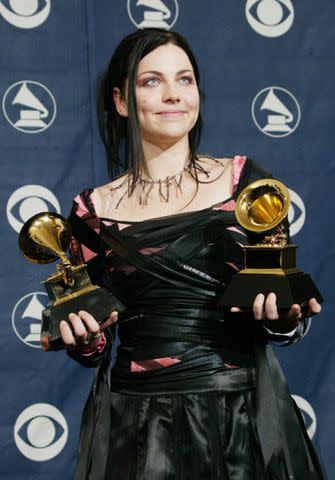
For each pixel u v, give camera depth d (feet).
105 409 7.12
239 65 11.32
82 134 11.16
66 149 11.12
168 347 6.95
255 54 11.35
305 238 11.36
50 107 11.10
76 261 7.63
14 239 11.02
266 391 6.93
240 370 6.98
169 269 6.98
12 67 11.05
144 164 7.45
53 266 11.10
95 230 7.43
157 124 7.30
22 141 11.05
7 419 10.97
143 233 7.10
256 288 6.64
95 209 7.48
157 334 6.98
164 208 7.27
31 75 11.07
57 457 11.03
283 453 6.91
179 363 6.89
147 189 7.39
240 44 11.32
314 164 11.40
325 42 11.44
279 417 6.96
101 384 7.25
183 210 7.20
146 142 7.45
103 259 7.50
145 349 7.02
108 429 7.09
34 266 11.05
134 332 7.11
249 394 6.95
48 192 11.09
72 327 6.74
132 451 6.93
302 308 6.84
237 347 7.06
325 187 11.41
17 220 11.04
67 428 11.05
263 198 6.89
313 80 11.42
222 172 7.38
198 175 7.38
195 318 6.98
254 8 11.35
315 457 7.22
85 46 11.14
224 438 6.79
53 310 6.82
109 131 8.05
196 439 6.75
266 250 6.73
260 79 11.35
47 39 11.10
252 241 7.16
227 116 11.31
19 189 11.04
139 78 7.38
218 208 7.12
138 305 7.11
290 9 11.41
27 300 11.03
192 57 7.64
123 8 11.18
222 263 7.07
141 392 7.00
